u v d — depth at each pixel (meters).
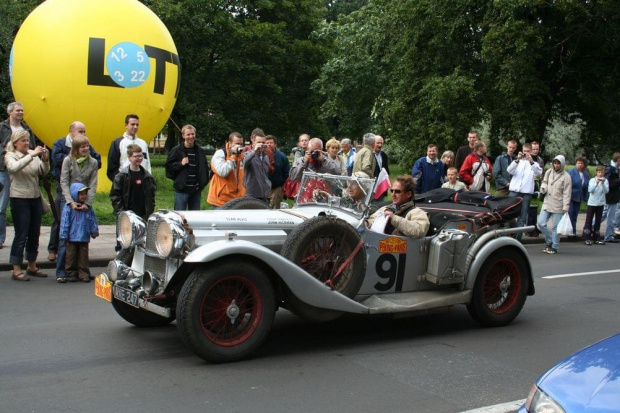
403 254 6.38
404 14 22.09
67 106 15.98
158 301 5.56
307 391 4.72
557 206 12.51
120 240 6.07
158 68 16.64
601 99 22.78
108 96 16.02
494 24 19.27
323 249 5.79
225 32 32.00
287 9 35.06
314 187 6.97
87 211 8.45
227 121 32.34
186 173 9.76
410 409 4.43
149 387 4.72
